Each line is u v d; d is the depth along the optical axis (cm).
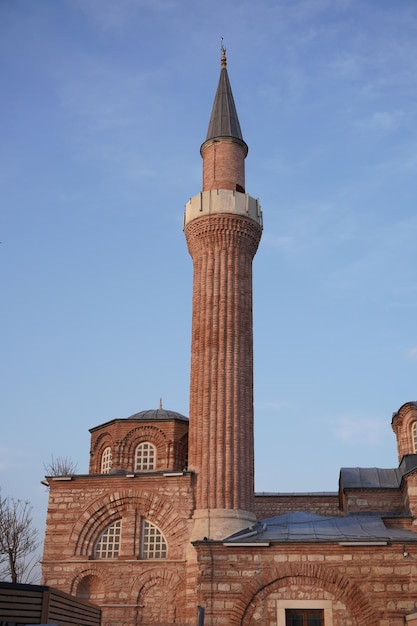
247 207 3856
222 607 2772
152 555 3322
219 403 3428
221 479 3281
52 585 3288
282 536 2984
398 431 4444
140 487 3419
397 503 3947
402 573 2742
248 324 3681
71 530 3397
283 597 2775
